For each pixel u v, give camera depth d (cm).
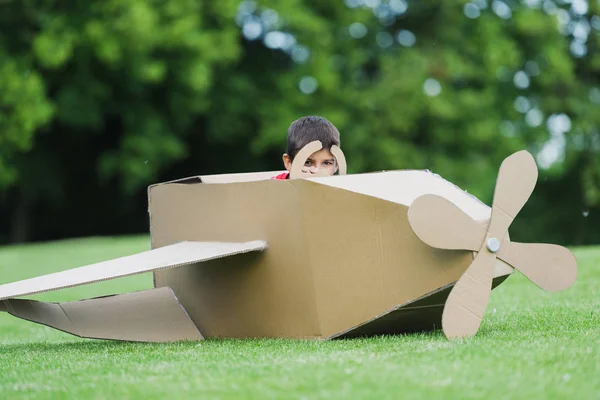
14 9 3047
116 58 2967
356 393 407
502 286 1058
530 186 579
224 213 661
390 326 610
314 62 3500
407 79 3484
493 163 3750
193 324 693
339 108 3541
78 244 2194
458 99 3600
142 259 634
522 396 394
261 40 3634
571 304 801
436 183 625
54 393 439
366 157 3522
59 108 3152
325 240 596
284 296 621
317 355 519
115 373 490
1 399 430
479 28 3784
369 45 3797
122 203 3747
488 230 572
